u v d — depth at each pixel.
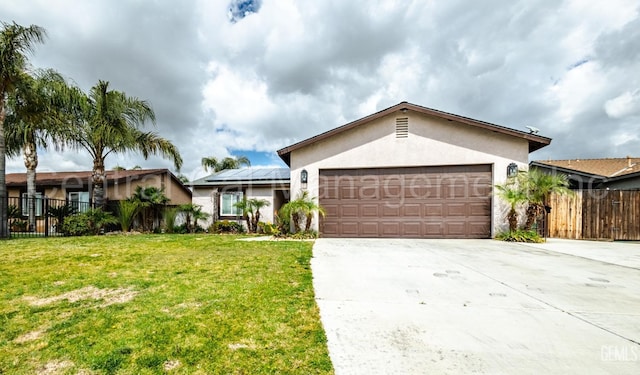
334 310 3.07
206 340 2.41
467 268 5.01
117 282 4.05
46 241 8.42
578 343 2.40
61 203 14.39
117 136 11.09
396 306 3.19
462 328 2.66
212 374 1.97
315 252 6.55
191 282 4.06
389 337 2.48
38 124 10.53
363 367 2.04
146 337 2.45
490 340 2.44
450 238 9.25
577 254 6.45
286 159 11.20
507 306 3.21
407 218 9.48
